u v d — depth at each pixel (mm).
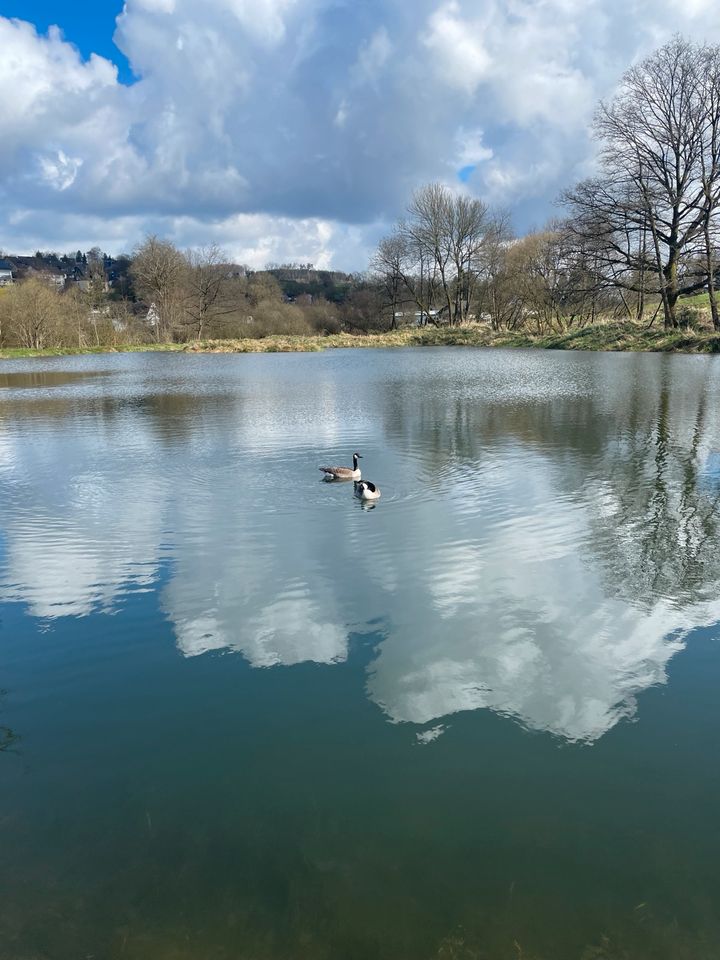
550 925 3330
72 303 80688
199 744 4875
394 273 85500
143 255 84438
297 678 5730
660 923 3334
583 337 50656
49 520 10641
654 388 25328
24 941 3275
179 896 3541
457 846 3871
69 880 3662
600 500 11055
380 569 8227
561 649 6148
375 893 3543
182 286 85438
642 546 8859
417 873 3672
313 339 74188
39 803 4293
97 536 9773
